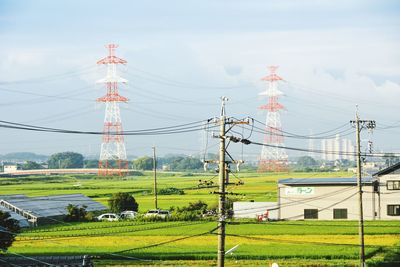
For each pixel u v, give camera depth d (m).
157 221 100.31
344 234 79.81
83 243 74.06
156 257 62.22
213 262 59.59
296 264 57.44
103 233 83.81
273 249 66.94
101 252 65.00
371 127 59.53
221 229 37.41
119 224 97.31
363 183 98.69
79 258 60.75
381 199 98.94
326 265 56.72
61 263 57.97
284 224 92.00
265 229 85.75
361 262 55.88
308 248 67.56
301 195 101.50
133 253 64.38
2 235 63.56
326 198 100.44
